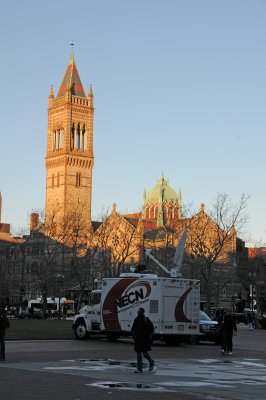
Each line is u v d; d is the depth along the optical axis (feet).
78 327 167.53
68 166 625.82
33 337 166.71
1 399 64.69
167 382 81.92
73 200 624.18
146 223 506.89
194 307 156.87
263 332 254.47
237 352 136.98
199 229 359.66
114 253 409.08
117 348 139.23
